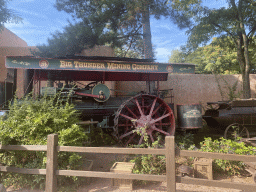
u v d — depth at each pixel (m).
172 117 7.47
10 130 4.42
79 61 6.43
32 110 4.85
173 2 11.98
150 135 7.14
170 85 12.94
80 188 4.36
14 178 4.38
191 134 7.51
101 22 11.28
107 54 13.20
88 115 7.55
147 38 12.66
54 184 3.50
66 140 4.52
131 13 11.67
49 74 7.91
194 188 4.24
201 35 11.80
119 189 4.30
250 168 4.70
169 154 3.03
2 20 10.34
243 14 11.14
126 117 7.21
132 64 6.88
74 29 10.88
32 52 11.24
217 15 11.25
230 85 13.37
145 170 4.73
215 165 5.05
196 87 13.13
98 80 9.61
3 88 6.87
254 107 8.09
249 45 12.58
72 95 6.80
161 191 4.18
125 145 6.99
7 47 12.80
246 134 7.80
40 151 4.32
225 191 4.06
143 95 7.39
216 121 8.80
